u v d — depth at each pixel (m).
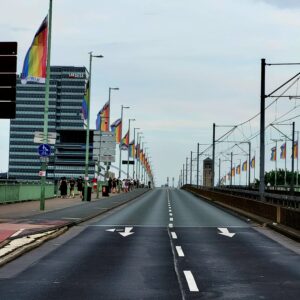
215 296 10.92
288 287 12.00
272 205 31.08
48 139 37.00
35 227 24.45
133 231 25.64
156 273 13.78
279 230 25.77
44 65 33.09
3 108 26.38
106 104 67.88
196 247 19.66
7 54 26.44
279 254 17.97
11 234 21.17
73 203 49.81
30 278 12.87
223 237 23.52
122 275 13.42
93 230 25.94
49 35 36.94
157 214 39.22
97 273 13.69
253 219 33.59
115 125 78.19
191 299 10.59
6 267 14.51
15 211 35.66
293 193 70.31
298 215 24.83
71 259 16.17
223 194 56.62
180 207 50.69
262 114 37.59
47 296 10.76
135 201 64.12
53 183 61.84
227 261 16.16
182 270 14.31
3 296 10.73
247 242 21.64
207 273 13.88
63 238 22.20
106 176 77.19
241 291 11.48
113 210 43.53
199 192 93.88
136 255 17.27
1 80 26.42
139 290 11.48
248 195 69.31
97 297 10.69
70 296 10.77
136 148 133.25
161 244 20.47
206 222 32.00
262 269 14.66
